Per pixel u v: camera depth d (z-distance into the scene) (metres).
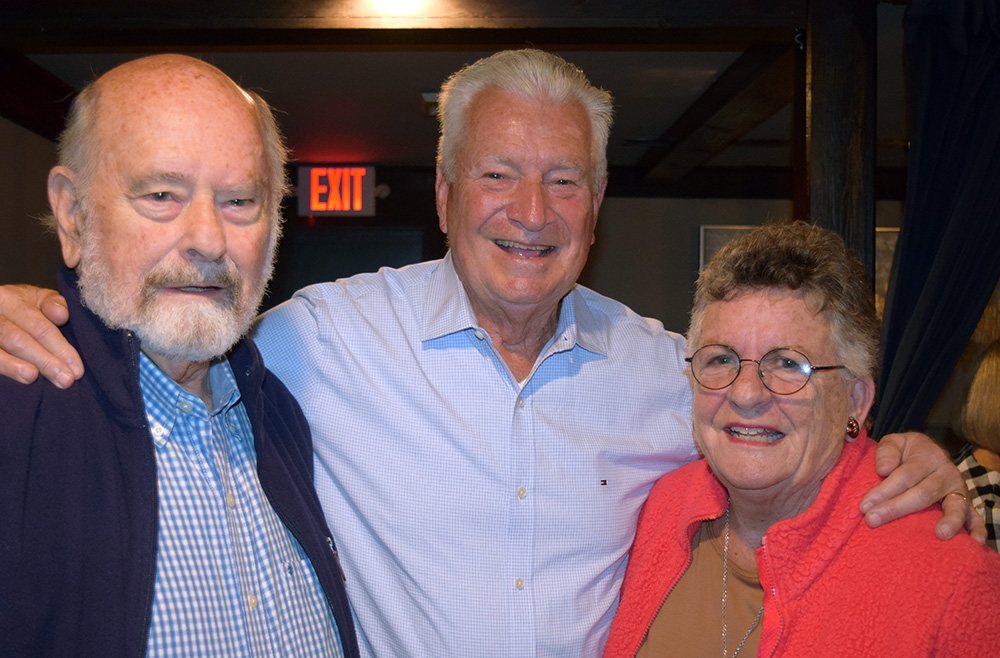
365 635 1.57
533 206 1.54
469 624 1.53
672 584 1.48
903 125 5.60
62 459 1.07
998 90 3.02
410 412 1.60
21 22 3.23
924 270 3.11
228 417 1.36
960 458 2.71
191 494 1.20
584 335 1.73
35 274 4.90
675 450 1.74
